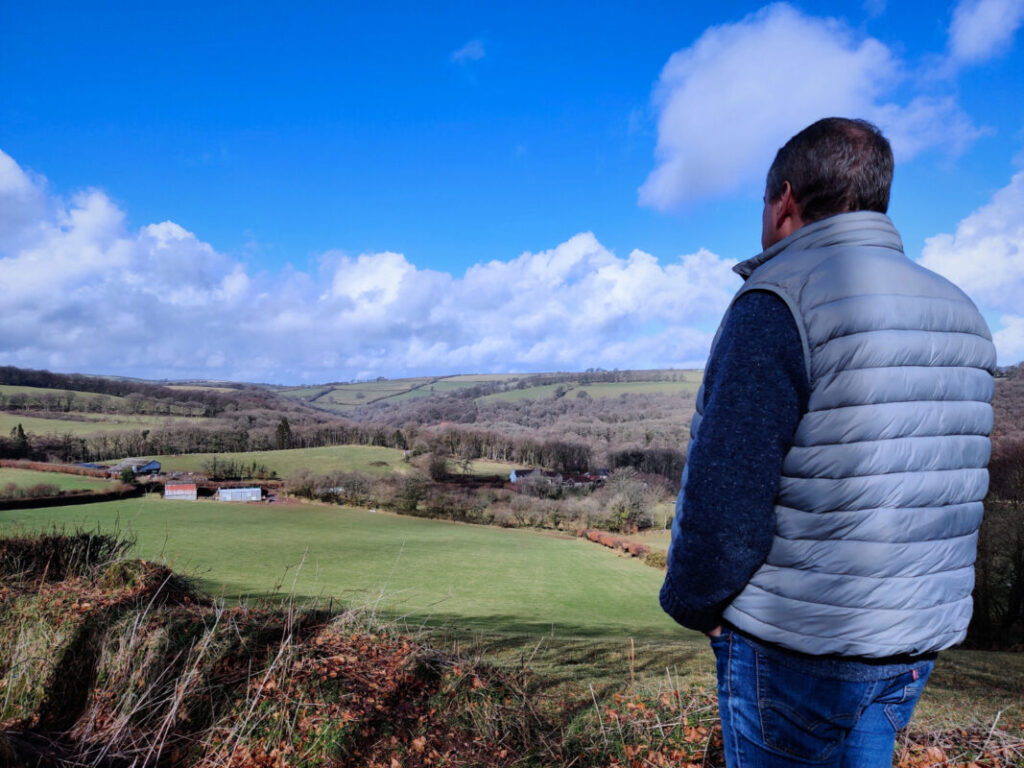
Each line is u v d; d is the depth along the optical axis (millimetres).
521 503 59094
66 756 2598
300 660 3500
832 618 1052
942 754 2809
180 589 5398
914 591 1048
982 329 1233
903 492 1029
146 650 3357
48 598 4051
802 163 1255
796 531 1072
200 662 3334
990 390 1237
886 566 1026
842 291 1087
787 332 1102
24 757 2383
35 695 3070
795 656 1102
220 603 4457
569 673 5402
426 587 32531
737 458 1070
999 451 21531
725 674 1231
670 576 1200
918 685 1143
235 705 3080
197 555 36969
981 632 19969
